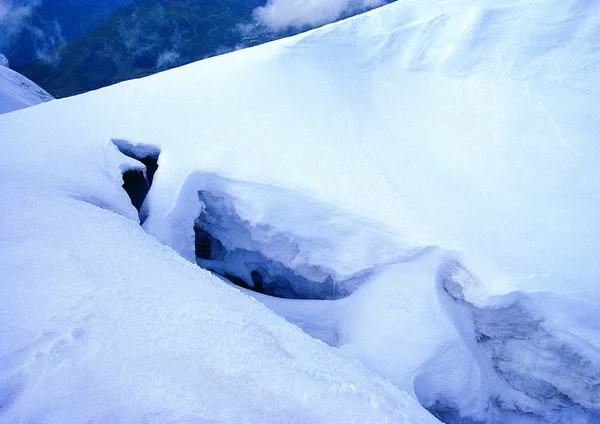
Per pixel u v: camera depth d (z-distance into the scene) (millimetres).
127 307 2682
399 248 3930
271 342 2541
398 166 4363
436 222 3852
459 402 3215
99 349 2324
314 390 2162
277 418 1956
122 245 3525
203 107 5727
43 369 2203
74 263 3168
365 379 2572
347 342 3668
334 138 4801
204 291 2996
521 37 4324
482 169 4004
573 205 3475
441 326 3385
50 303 2705
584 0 4215
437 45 4824
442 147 4324
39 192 4445
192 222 4949
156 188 5027
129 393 2045
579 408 3209
